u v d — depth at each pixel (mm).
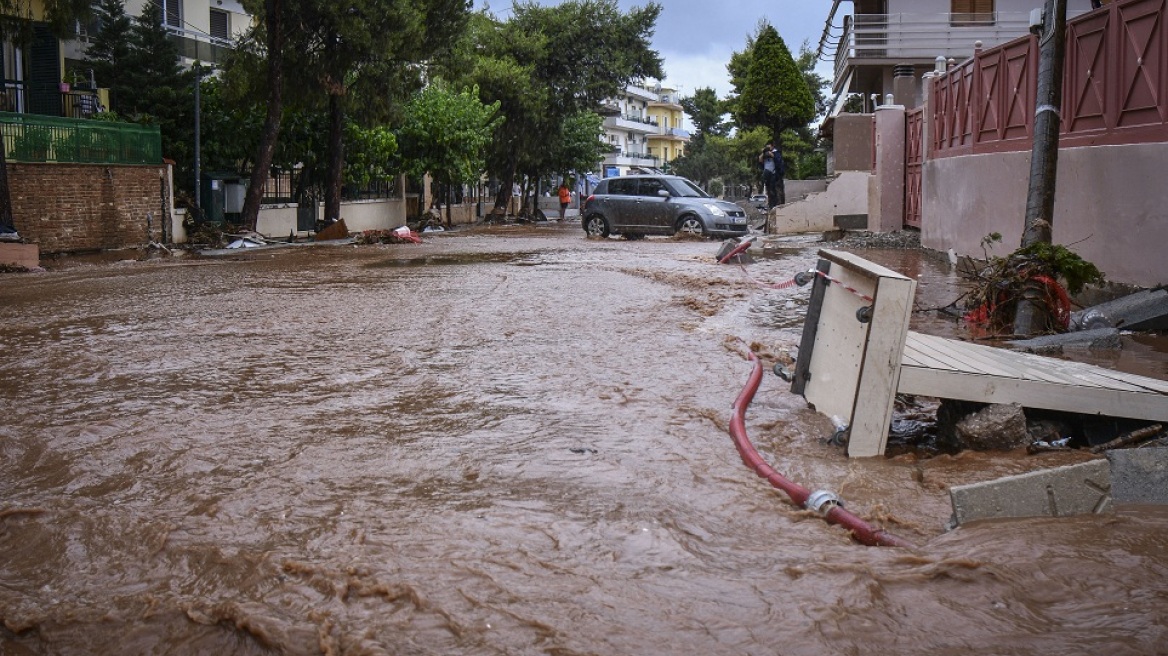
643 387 7246
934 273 15836
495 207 46969
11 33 23734
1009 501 4133
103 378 7773
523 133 45531
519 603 3350
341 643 3068
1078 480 4160
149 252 22906
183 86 30109
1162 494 4453
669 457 5352
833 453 5496
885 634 3066
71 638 3279
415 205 43031
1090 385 5574
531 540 4020
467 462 5293
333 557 3846
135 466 5281
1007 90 14398
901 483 4914
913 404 6773
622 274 16250
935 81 19531
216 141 30109
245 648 3160
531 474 5051
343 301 12734
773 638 3055
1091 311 9742
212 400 6945
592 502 4559
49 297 13672
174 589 3623
